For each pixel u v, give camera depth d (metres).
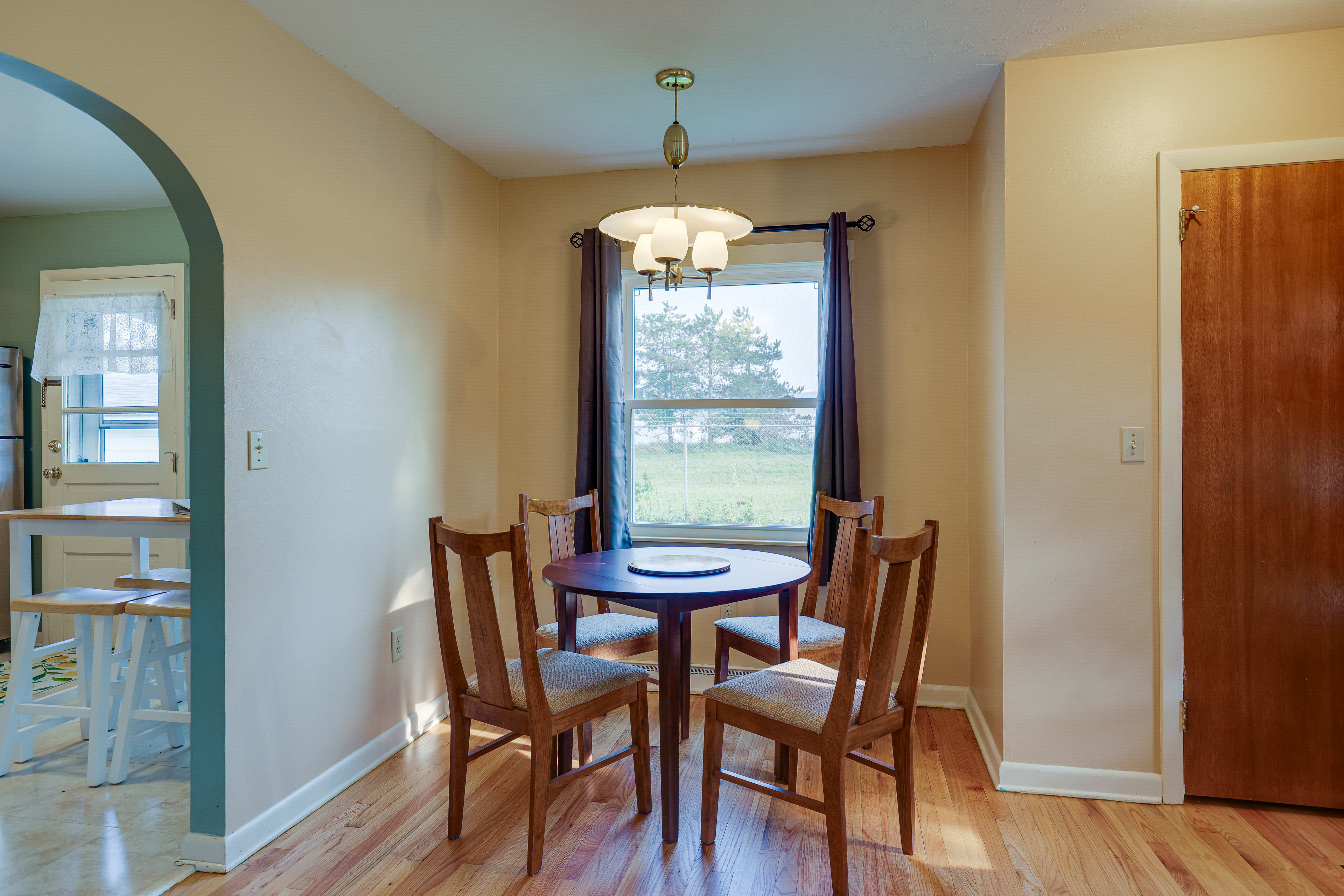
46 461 4.26
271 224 2.29
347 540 2.64
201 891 1.97
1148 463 2.49
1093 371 2.52
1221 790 2.45
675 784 2.21
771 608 3.54
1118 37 2.42
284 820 2.30
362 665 2.72
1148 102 2.48
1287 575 2.40
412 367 3.06
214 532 2.09
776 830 2.29
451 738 2.24
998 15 2.29
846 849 1.89
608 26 2.36
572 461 3.72
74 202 4.06
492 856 2.14
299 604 2.39
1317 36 2.37
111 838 2.23
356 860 2.12
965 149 3.34
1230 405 2.42
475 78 2.70
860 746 1.96
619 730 3.10
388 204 2.91
